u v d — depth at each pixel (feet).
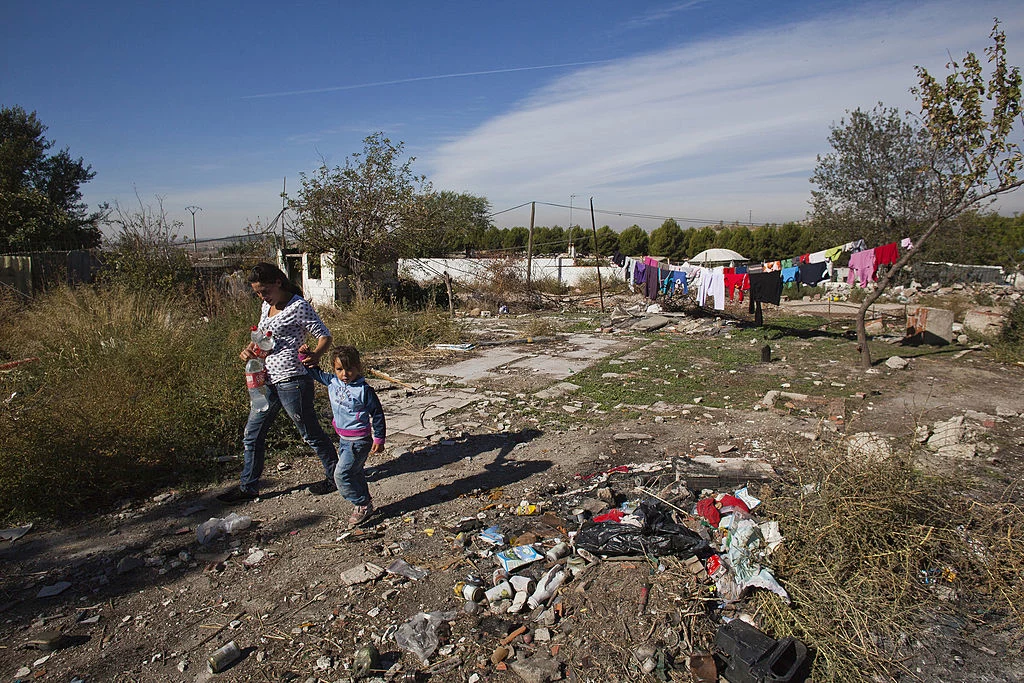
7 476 13.80
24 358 22.62
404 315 40.81
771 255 121.80
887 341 37.60
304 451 18.25
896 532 10.76
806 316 51.06
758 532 11.28
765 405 22.90
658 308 54.13
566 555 11.90
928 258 75.56
